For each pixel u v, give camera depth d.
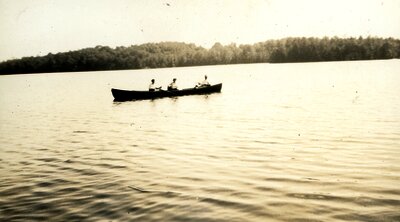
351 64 118.06
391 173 9.12
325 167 9.91
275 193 8.00
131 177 9.66
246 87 46.28
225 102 29.25
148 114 23.56
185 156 11.83
